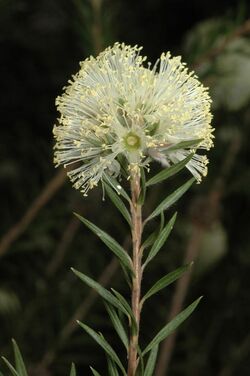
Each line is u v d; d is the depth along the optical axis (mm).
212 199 758
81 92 427
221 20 666
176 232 768
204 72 648
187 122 429
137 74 426
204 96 433
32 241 669
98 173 421
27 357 689
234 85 704
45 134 869
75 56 871
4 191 760
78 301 687
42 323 694
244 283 827
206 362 813
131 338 400
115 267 691
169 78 427
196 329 813
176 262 760
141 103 422
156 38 906
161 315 747
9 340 689
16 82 877
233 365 802
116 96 422
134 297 404
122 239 748
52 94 877
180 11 925
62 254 708
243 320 829
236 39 650
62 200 709
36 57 873
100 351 767
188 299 827
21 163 776
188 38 750
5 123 867
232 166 750
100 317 682
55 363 678
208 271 830
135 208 408
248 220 829
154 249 404
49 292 694
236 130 741
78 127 428
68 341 670
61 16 798
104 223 733
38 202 658
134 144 417
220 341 829
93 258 719
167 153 424
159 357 751
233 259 832
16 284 714
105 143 422
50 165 694
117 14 730
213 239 778
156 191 701
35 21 837
